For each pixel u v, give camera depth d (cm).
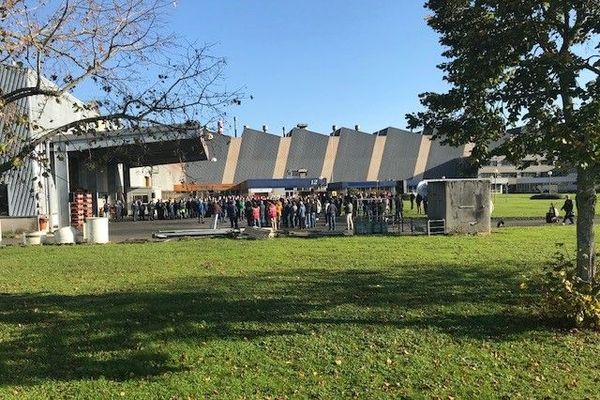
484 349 718
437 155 10369
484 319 848
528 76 715
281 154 10169
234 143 10012
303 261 1479
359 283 1133
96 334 764
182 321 827
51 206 3041
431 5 877
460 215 2323
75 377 620
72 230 2312
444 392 584
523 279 1129
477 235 2233
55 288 1120
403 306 930
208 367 650
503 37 755
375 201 3653
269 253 1673
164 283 1155
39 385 598
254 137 10100
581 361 678
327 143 10269
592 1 748
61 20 781
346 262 1451
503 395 579
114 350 703
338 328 802
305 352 702
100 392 579
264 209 3186
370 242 1988
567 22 791
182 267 1404
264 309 905
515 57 765
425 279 1177
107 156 882
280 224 3028
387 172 10350
